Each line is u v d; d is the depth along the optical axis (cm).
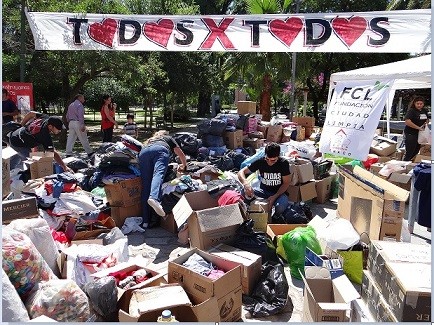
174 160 628
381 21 538
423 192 456
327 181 645
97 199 501
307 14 558
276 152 464
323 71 2223
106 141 987
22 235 268
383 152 751
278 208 471
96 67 1150
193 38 580
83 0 1113
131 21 579
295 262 378
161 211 444
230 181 465
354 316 282
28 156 527
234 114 911
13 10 1149
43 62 1158
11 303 224
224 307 283
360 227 434
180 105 2853
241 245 368
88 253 326
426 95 2059
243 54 1370
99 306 262
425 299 238
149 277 310
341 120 600
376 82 575
